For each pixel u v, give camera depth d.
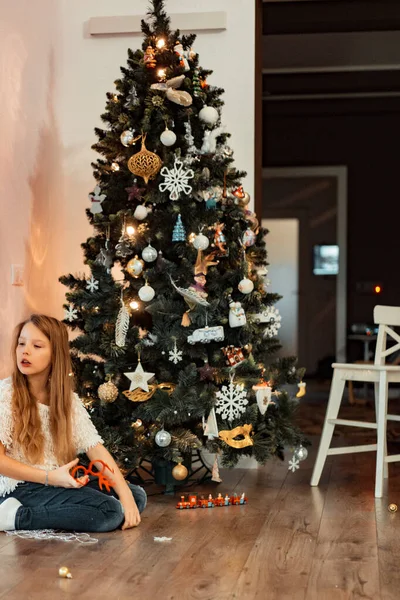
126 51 4.85
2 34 4.06
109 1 4.86
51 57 4.74
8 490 3.17
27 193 4.38
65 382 3.24
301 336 10.38
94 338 3.84
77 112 4.88
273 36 7.49
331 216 10.28
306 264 10.35
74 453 3.28
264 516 3.43
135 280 3.89
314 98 9.59
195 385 3.80
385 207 9.95
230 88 4.74
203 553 2.86
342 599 2.38
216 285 3.85
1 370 4.06
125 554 2.84
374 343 9.85
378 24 6.43
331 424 4.09
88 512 3.11
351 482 4.18
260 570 2.66
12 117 4.19
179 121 3.88
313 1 6.44
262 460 3.80
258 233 4.12
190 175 3.79
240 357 3.79
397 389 9.20
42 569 2.66
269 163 10.10
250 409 3.80
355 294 10.03
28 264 4.41
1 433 3.15
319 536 3.10
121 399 3.85
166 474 3.88
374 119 9.91
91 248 4.05
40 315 3.26
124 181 3.94
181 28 4.76
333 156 9.99
